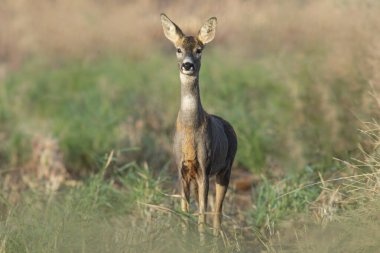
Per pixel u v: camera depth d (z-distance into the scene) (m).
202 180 18.06
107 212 19.50
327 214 16.94
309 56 26.48
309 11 29.75
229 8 39.28
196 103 17.78
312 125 24.06
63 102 33.59
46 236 16.19
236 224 18.78
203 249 16.23
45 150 25.06
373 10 23.38
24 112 33.00
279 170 22.72
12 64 44.09
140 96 32.66
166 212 17.81
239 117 27.23
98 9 46.53
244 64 36.12
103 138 26.84
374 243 14.93
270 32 32.59
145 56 42.44
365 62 22.61
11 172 25.66
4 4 48.81
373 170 16.95
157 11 45.12
